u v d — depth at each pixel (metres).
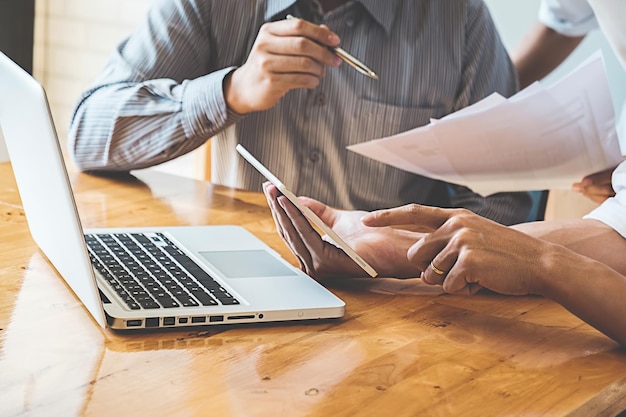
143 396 0.75
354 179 1.82
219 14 1.74
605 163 1.44
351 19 1.78
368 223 1.03
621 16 1.33
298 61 1.43
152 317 0.88
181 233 1.20
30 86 0.90
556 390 0.82
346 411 0.75
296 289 1.00
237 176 1.80
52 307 0.93
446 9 1.83
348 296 1.05
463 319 1.00
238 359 0.84
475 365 0.87
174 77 1.72
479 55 1.85
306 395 0.77
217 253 1.12
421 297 1.07
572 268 0.97
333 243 1.12
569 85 1.28
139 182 1.55
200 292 0.96
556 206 2.16
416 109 1.82
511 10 2.57
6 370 0.78
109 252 1.08
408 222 1.03
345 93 1.79
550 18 2.12
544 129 1.35
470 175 1.49
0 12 3.51
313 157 1.81
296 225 1.06
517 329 0.98
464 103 1.85
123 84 1.67
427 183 1.87
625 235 1.16
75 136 1.63
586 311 0.96
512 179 1.50
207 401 0.75
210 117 1.54
